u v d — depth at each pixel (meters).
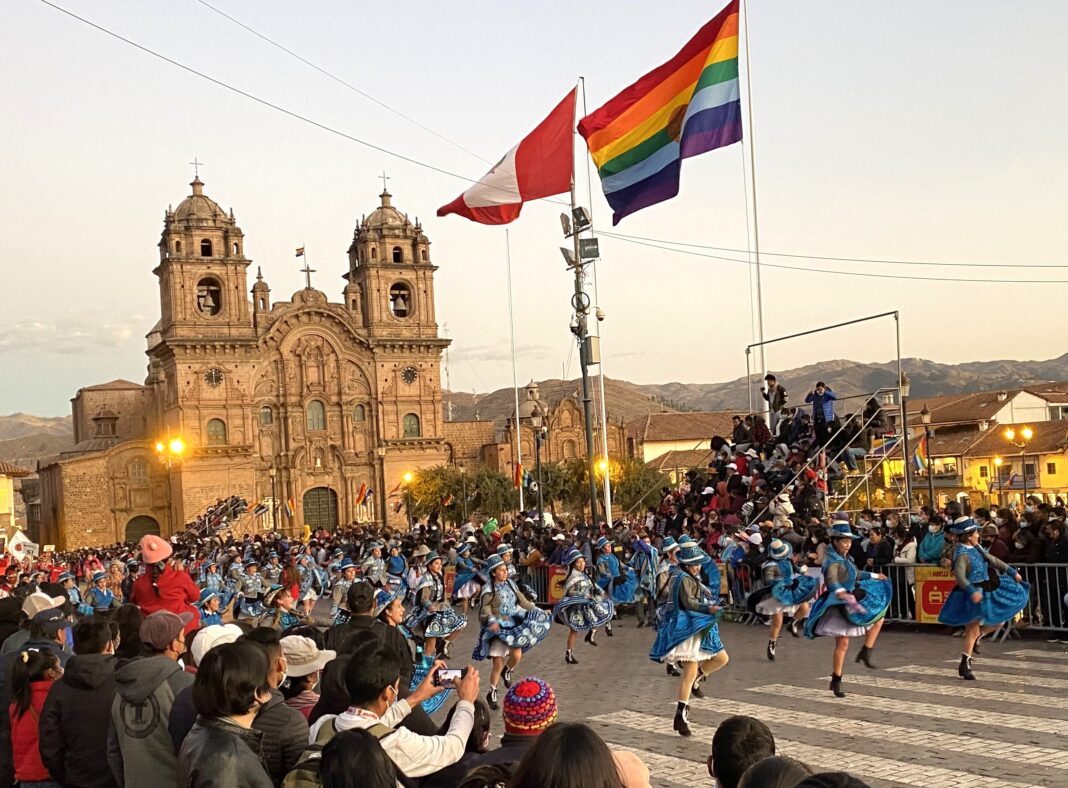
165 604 14.94
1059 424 75.50
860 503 33.62
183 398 89.31
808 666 17.39
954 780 10.09
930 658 17.34
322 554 43.91
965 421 86.38
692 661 13.01
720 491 31.02
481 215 30.16
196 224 91.44
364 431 97.69
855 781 3.74
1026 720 12.41
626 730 13.38
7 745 9.12
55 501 97.38
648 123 27.42
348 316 97.31
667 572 24.61
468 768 6.52
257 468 92.44
